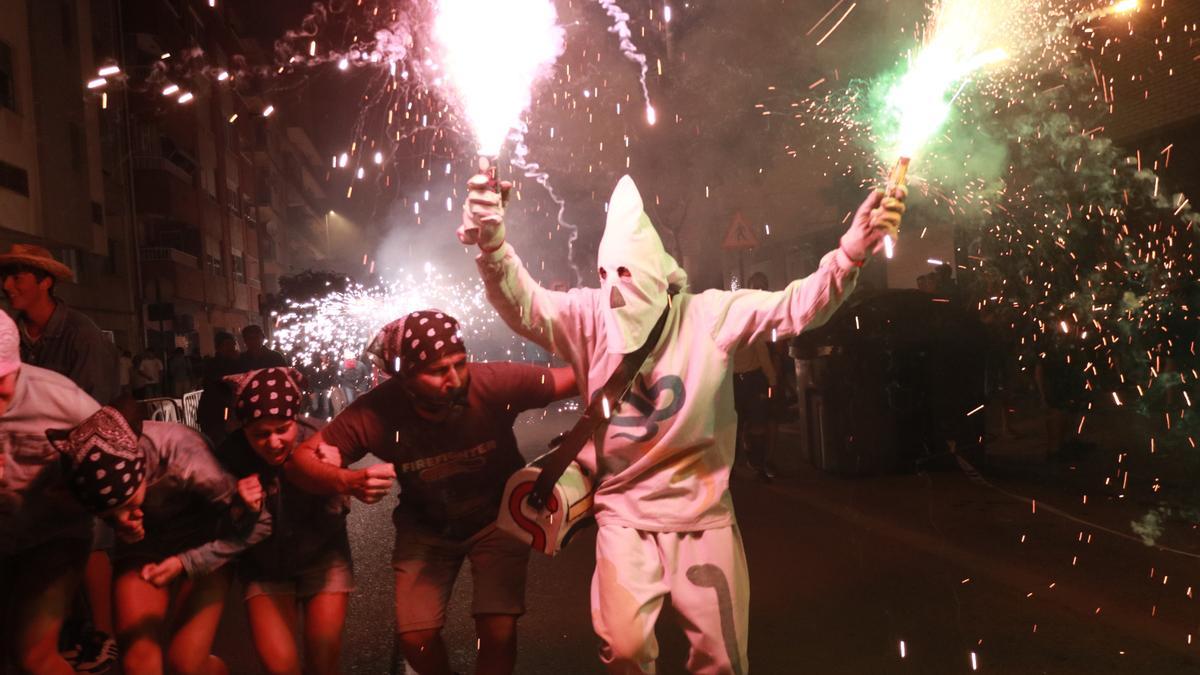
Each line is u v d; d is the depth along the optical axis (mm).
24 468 3719
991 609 5531
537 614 5996
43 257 5230
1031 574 6152
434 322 3812
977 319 10391
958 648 4941
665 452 3541
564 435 3648
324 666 4137
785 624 5465
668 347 3580
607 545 3531
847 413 10273
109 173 34312
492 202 3434
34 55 26828
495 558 4035
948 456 10305
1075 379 10117
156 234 41000
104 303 33219
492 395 4023
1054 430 10242
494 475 4066
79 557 4055
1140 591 5691
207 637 3967
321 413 22125
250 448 3996
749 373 10281
